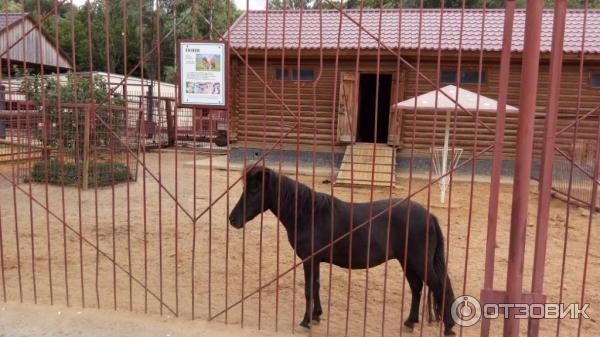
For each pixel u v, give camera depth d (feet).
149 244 24.09
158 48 13.21
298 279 19.92
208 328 13.98
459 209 34.45
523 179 10.70
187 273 20.12
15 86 48.37
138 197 35.06
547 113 10.56
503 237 27.45
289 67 48.83
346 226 14.07
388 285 19.57
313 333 14.42
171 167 50.44
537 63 10.31
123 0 13.38
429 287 14.35
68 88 36.70
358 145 47.93
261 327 14.62
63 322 14.06
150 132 65.72
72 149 37.06
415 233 13.84
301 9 11.82
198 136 67.77
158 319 14.44
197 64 12.91
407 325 15.23
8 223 26.71
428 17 51.29
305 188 14.14
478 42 44.65
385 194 38.73
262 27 49.03
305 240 14.16
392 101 47.39
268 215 30.71
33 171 37.65
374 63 47.44
